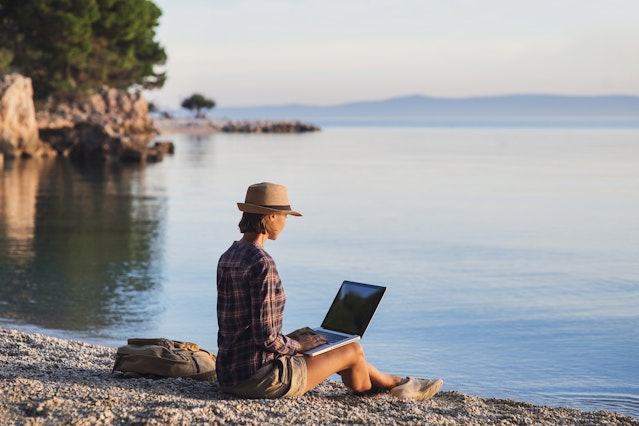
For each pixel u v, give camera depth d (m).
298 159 82.06
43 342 9.09
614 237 28.20
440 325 14.33
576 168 71.62
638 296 17.48
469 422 5.97
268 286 5.46
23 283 17.23
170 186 46.81
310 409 5.79
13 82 67.06
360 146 123.81
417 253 23.77
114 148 70.62
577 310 15.88
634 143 145.62
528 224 32.03
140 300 15.77
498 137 187.62
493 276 19.88
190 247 23.45
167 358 6.73
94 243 23.89
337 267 20.91
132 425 5.09
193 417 5.27
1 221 28.94
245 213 5.60
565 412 6.90
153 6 84.25
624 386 10.52
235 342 5.71
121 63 77.00
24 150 69.12
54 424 5.04
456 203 40.41
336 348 6.09
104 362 8.05
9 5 67.06
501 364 11.66
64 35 68.12
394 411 6.12
